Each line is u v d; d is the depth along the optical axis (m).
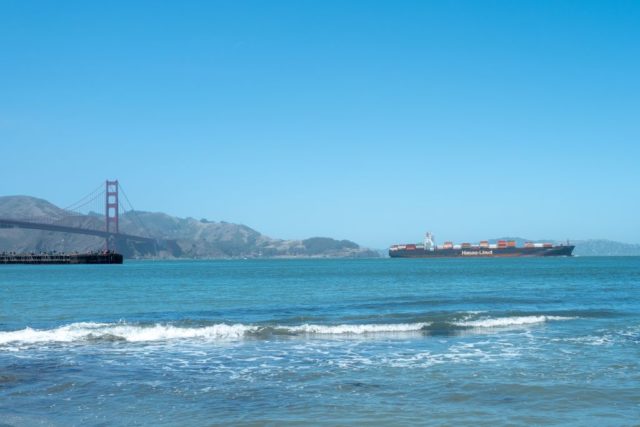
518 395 14.78
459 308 36.16
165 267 182.12
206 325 27.88
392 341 23.12
